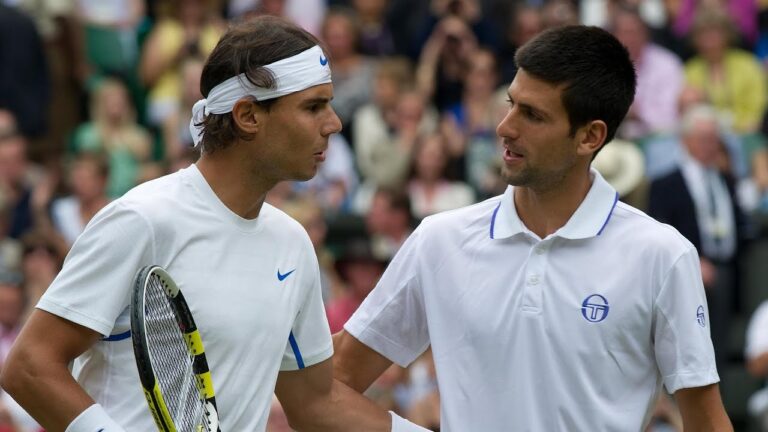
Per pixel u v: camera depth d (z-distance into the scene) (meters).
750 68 45.75
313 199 37.69
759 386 37.78
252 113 15.57
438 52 44.75
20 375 14.95
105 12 46.44
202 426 15.24
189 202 15.55
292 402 17.33
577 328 16.02
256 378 15.81
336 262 33.75
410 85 43.53
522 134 15.98
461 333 16.56
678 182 37.59
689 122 37.97
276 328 15.91
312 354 16.91
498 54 46.38
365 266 33.62
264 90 15.48
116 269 15.12
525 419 16.12
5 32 42.84
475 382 16.42
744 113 45.56
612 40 16.16
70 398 14.86
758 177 43.22
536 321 16.11
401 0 46.91
